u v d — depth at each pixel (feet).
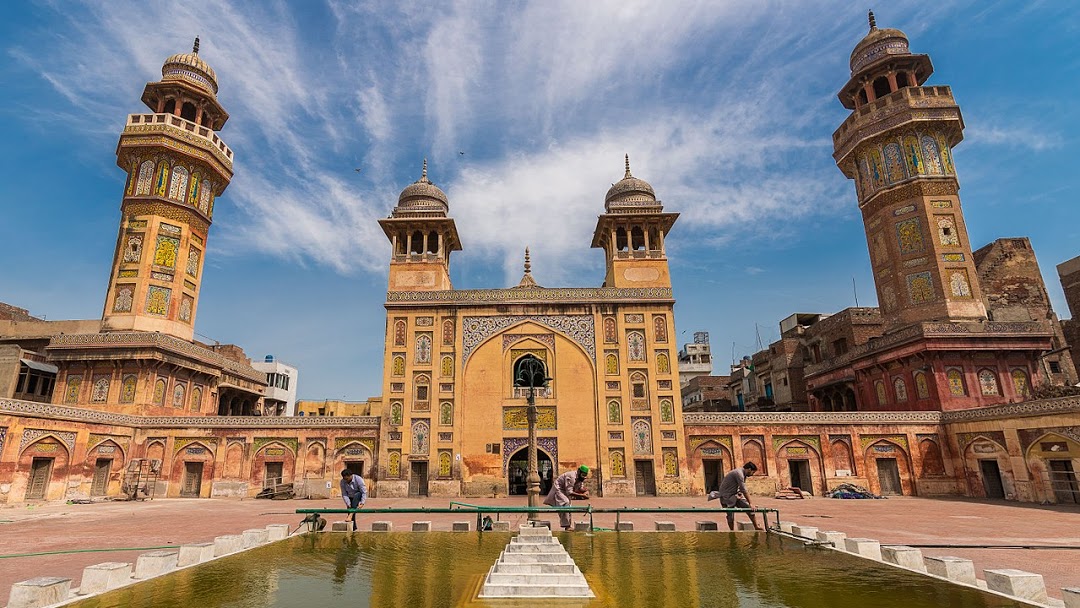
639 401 69.62
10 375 71.05
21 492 54.03
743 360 138.21
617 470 67.41
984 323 67.21
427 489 66.54
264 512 47.98
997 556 25.85
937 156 75.25
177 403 73.36
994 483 61.11
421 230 78.13
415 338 72.02
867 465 66.95
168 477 67.15
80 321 81.15
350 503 31.37
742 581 18.40
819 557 22.58
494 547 25.22
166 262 74.38
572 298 73.05
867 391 78.43
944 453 65.62
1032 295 83.30
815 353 97.86
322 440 69.31
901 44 80.53
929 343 66.59
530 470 36.32
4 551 28.37
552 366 71.05
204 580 18.58
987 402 66.08
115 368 68.69
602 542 26.61
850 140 81.87
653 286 74.69
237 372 87.04
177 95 79.82
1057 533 33.68
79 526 38.75
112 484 63.93
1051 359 79.92
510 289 73.36
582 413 69.05
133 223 74.33
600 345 71.36
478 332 72.02
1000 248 85.61
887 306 76.02
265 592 17.04
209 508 52.75
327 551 24.12
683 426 68.64
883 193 77.00
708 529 30.89
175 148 76.38
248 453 68.64
